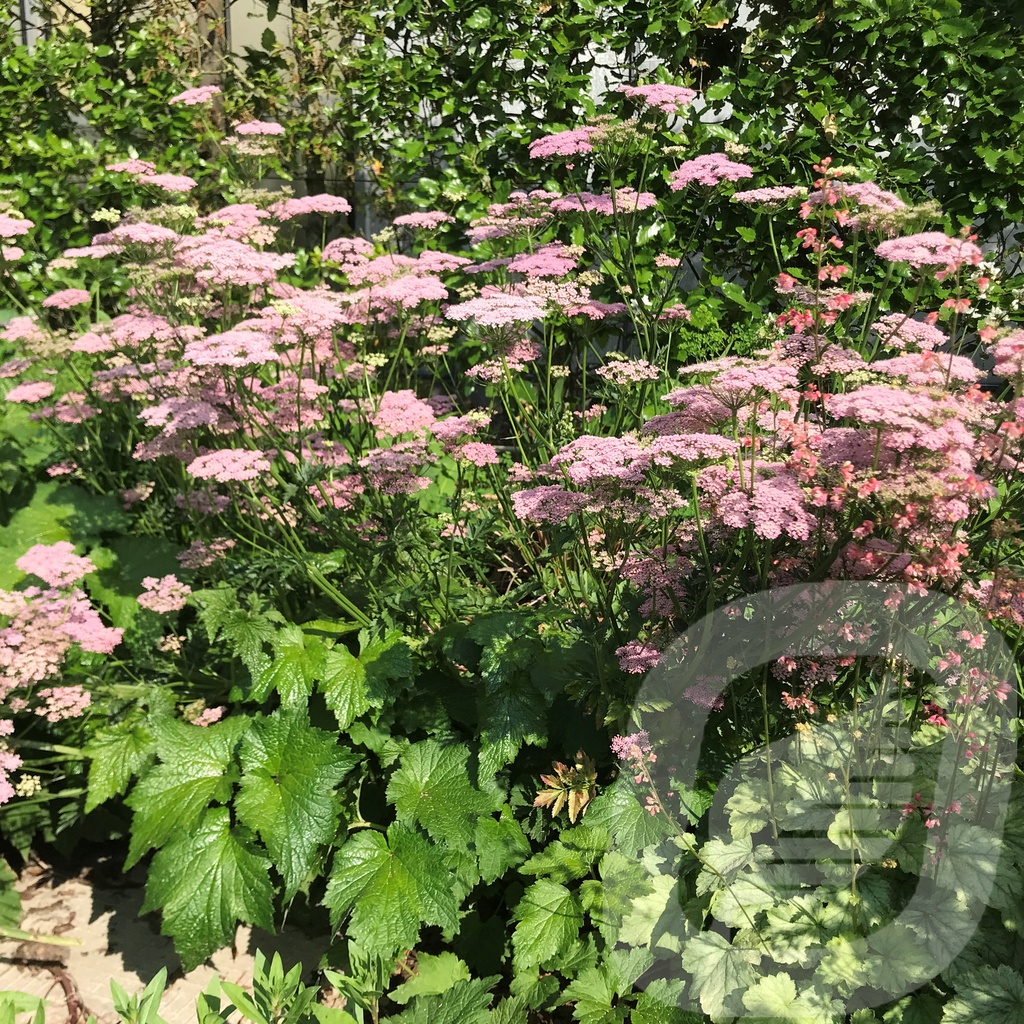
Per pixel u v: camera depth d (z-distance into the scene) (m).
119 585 3.79
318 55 5.96
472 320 4.14
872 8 4.35
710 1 4.79
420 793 2.94
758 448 2.50
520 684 2.82
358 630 3.29
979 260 2.54
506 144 5.29
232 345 3.14
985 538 2.37
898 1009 2.07
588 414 3.97
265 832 2.86
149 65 5.92
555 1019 2.82
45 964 3.15
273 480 3.62
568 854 2.57
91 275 5.38
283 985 2.48
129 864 2.90
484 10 5.07
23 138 5.55
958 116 4.43
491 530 3.58
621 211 4.31
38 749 3.54
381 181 5.74
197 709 3.41
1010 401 2.28
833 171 2.98
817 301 2.83
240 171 5.50
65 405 4.06
